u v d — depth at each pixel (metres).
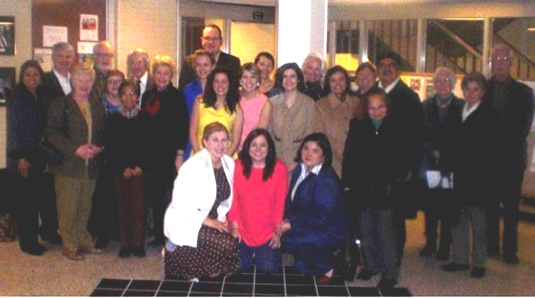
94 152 5.15
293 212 4.80
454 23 6.90
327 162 4.73
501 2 6.56
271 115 5.19
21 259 5.13
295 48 5.85
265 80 5.67
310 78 5.52
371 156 4.55
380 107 4.50
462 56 6.91
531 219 6.76
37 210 5.25
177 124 5.37
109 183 5.36
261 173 4.80
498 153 5.04
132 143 5.16
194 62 5.86
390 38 7.16
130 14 7.36
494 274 5.07
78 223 5.27
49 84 5.45
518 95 5.22
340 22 7.29
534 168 6.70
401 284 4.76
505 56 5.20
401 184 4.56
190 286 4.60
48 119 5.12
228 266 4.73
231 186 4.82
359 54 7.25
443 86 5.09
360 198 4.61
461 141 4.86
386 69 5.15
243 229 4.88
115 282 4.64
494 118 4.87
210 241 4.65
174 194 4.63
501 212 6.19
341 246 4.75
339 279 4.80
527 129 5.30
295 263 4.94
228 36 8.03
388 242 4.59
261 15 8.20
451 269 5.10
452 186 4.91
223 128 4.67
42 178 5.30
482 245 4.96
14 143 5.14
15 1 6.82
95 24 7.20
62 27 7.05
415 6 6.98
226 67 5.26
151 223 5.93
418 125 5.02
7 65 6.84
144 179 5.20
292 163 5.16
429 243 5.49
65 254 5.19
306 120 5.16
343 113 5.15
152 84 5.80
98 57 5.73
